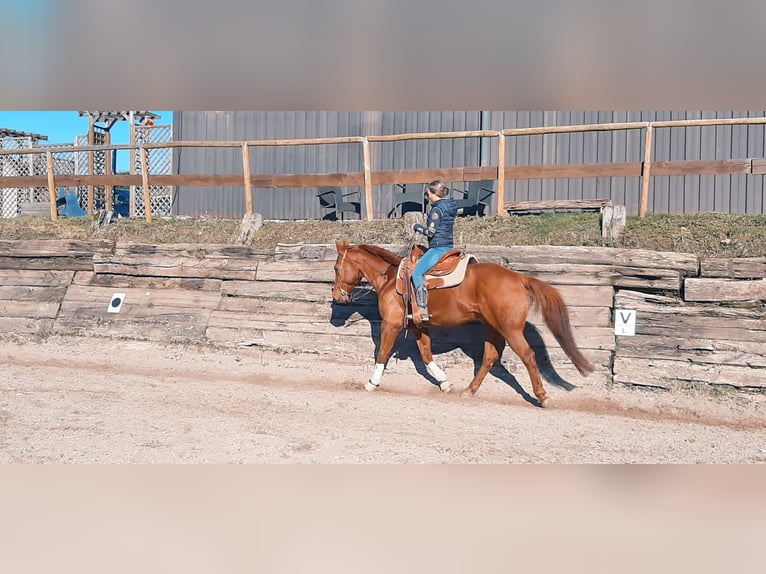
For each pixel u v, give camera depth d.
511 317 6.77
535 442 5.98
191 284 9.84
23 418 6.42
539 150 11.62
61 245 10.48
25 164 16.98
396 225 9.99
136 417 6.54
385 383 7.91
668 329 7.63
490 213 11.78
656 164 9.23
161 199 15.66
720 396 7.19
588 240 8.79
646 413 6.99
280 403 7.10
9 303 10.28
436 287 6.98
